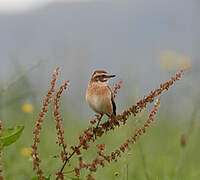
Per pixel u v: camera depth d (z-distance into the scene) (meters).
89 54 17.83
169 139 15.67
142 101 8.39
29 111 14.75
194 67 14.48
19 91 13.61
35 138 8.05
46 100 8.01
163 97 16.17
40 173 8.15
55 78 8.02
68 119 17.05
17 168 11.26
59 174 8.09
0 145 8.03
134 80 15.53
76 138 14.30
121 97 15.30
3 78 13.72
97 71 11.01
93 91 10.80
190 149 14.76
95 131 8.32
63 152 8.12
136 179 12.23
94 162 8.09
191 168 13.76
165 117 17.05
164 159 13.66
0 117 14.50
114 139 13.66
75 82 17.61
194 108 12.85
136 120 9.63
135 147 13.10
